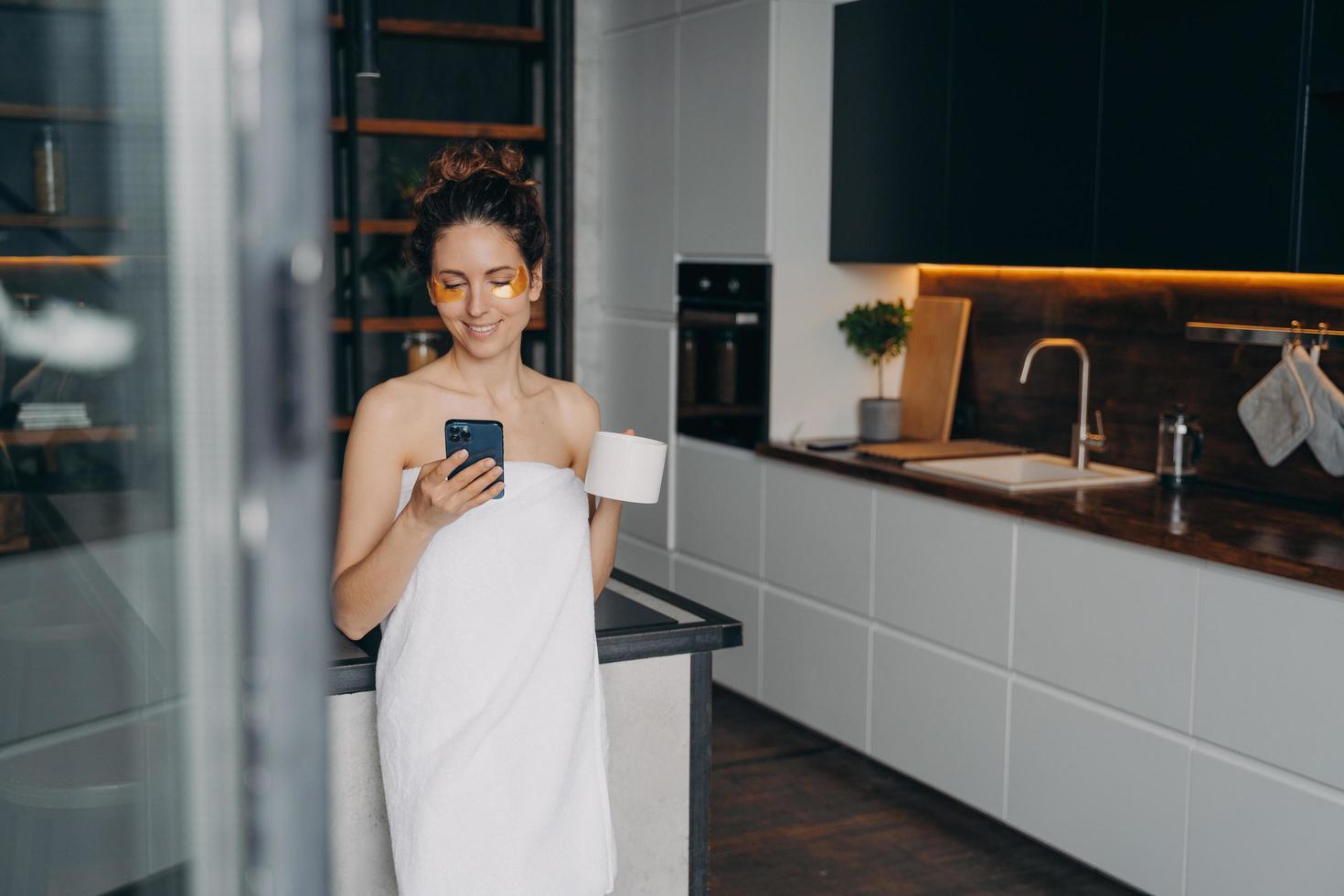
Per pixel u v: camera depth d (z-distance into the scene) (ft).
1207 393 11.19
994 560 10.84
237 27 1.73
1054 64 11.10
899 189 12.87
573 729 5.15
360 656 5.79
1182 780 9.27
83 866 2.08
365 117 15.21
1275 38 9.23
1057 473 12.21
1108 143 10.62
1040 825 10.52
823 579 12.95
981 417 13.85
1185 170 9.98
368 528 5.28
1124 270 11.76
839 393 14.07
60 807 2.09
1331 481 10.09
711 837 10.96
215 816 1.95
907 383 14.29
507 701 5.00
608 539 5.80
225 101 1.78
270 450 1.79
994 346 13.60
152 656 1.97
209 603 1.91
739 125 13.73
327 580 1.83
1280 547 8.67
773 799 11.76
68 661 2.06
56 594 2.04
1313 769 8.34
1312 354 10.07
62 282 1.93
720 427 14.48
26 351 1.98
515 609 5.02
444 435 4.83
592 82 16.20
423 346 14.98
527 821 5.03
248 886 1.92
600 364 16.58
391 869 5.95
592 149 16.31
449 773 4.95
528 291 5.22
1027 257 11.48
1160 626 9.37
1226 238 9.70
